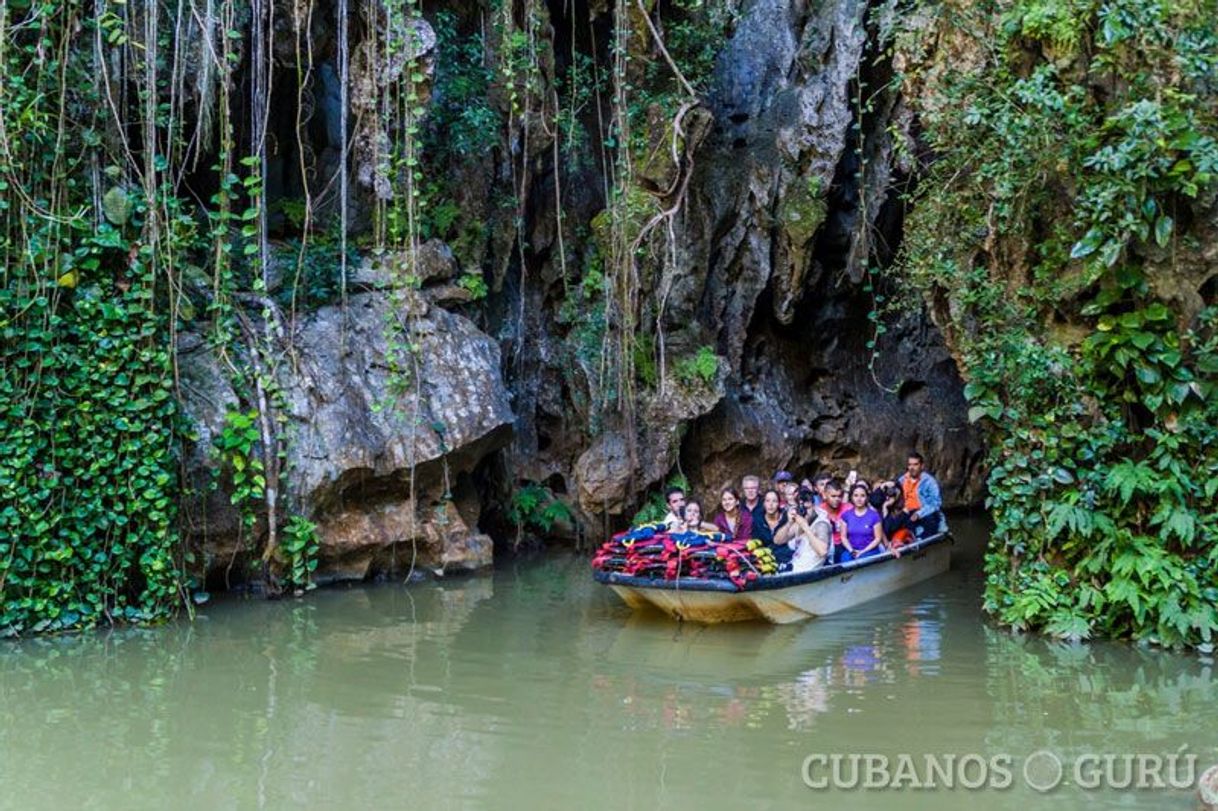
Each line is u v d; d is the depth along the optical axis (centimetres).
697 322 1444
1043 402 902
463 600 1063
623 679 783
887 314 1664
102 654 848
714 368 1376
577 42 1466
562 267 1405
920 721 684
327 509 1110
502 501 1377
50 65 942
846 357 1652
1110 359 861
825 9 1439
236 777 590
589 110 1471
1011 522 913
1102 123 864
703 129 1380
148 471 950
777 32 1478
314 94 1305
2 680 775
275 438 1068
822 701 728
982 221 964
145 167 988
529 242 1432
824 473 1591
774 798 562
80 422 927
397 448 1146
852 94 1416
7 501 892
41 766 605
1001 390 942
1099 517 871
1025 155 884
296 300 1158
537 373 1434
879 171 1423
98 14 972
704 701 728
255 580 1087
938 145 986
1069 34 855
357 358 1164
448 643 889
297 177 1309
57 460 914
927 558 1180
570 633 929
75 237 955
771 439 1512
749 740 649
